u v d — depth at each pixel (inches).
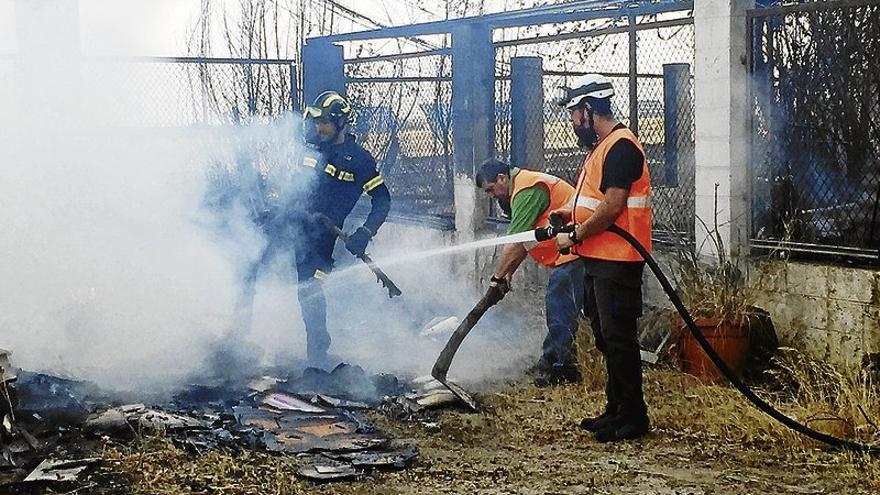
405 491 192.2
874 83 269.3
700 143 295.7
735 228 289.4
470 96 372.8
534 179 261.1
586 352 269.3
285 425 229.9
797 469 203.3
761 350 272.5
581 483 196.9
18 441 207.5
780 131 289.6
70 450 208.5
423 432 230.8
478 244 279.0
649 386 259.9
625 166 216.2
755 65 289.9
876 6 266.7
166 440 214.2
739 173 289.1
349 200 288.7
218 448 211.6
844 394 230.5
